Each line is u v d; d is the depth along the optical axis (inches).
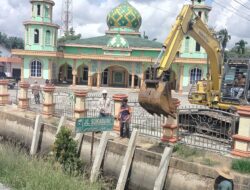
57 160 504.4
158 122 705.0
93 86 1987.0
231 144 533.6
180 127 643.5
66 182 329.4
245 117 478.0
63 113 799.7
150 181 505.4
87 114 785.6
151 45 1979.6
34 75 1934.1
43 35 1953.7
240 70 655.8
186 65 1829.5
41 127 699.4
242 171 446.0
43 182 315.0
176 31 526.3
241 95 647.1
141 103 447.8
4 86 935.0
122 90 1838.1
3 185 309.4
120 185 510.9
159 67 472.1
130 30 2146.9
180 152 519.8
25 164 358.6
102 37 2151.8
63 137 527.2
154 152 509.4
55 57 1945.1
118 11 2146.9
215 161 484.4
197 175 455.5
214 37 653.3
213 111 615.8
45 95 791.7
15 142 764.6
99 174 553.0
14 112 837.2
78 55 1918.1
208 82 687.7
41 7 1953.7
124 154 544.1
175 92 1871.3
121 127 605.3
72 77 2105.1
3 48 3083.2
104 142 556.7
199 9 1798.7
